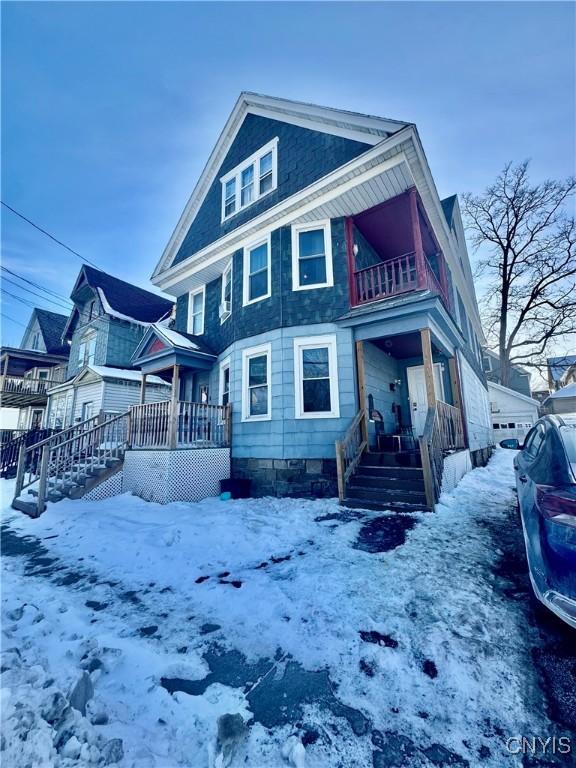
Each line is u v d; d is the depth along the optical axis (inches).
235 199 385.1
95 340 669.9
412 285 280.5
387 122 264.1
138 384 586.9
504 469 369.4
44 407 859.4
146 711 70.8
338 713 69.3
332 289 297.4
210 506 252.1
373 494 225.5
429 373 243.4
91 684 74.5
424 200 302.8
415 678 78.3
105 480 292.5
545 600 88.3
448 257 402.0
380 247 368.8
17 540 199.6
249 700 73.2
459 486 265.9
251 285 342.0
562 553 85.8
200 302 438.9
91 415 563.2
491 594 111.7
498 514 197.2
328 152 304.8
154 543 176.2
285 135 341.7
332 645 90.9
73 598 123.8
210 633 99.4
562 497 91.8
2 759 53.9
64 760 56.4
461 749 61.2
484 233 855.7
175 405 276.4
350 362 278.4
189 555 160.4
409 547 152.2
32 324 950.4
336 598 113.4
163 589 130.1
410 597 111.7
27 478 405.7
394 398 366.0
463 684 75.9
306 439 278.5
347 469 243.1
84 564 158.4
